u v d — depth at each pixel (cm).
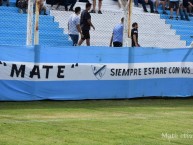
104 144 1055
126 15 1962
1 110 1509
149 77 1927
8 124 1264
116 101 1823
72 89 1789
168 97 1975
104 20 2636
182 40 2820
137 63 1898
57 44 2395
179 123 1352
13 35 2334
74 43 2247
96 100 1825
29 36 1811
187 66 2016
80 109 1585
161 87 1956
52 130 1198
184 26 2911
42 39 2369
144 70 1914
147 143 1078
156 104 1786
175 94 1989
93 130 1214
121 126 1280
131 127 1270
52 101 1752
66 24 2512
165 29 2819
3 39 2291
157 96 1950
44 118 1379
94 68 1820
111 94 1855
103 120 1371
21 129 1201
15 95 1709
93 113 1503
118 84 1866
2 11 2414
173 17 2961
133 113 1529
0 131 1171
